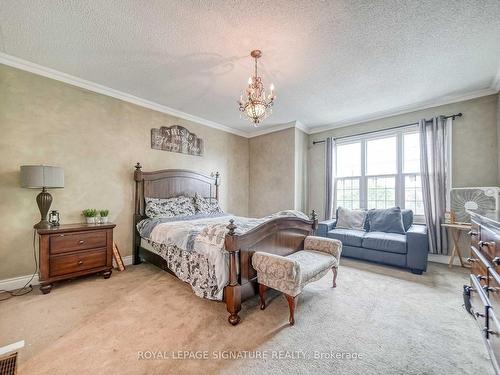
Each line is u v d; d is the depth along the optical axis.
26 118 2.61
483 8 1.77
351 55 2.41
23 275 2.57
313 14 1.84
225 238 1.88
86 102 3.06
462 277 2.90
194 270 2.24
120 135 3.40
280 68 2.67
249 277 2.03
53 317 1.94
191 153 4.36
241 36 2.12
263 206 5.25
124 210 3.43
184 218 3.40
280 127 4.92
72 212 2.93
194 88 3.22
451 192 3.28
